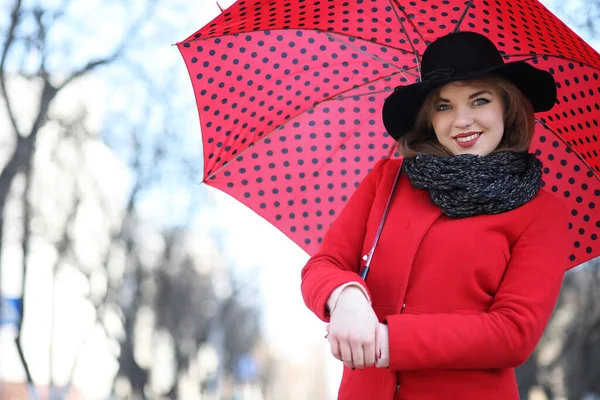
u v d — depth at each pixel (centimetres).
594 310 2720
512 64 371
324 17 448
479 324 335
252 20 443
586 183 468
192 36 452
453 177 357
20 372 4916
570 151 470
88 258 4028
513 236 361
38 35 2666
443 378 350
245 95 470
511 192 357
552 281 352
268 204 478
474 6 436
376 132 484
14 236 3381
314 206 479
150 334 5166
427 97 388
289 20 447
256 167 479
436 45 392
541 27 414
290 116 476
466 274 356
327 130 482
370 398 359
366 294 337
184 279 4916
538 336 344
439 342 330
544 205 365
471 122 376
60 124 3347
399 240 369
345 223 396
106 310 4369
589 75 448
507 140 389
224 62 468
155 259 4509
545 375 2989
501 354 335
